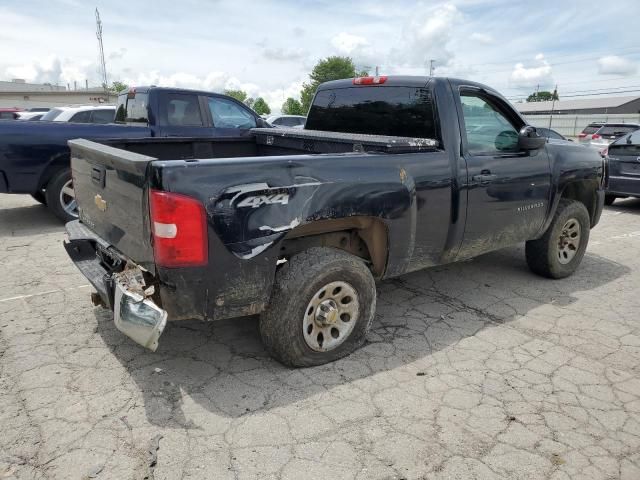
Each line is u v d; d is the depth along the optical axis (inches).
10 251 222.2
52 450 96.5
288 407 112.0
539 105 2674.7
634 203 395.5
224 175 104.3
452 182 146.7
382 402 114.8
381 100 164.6
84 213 142.2
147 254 106.5
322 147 160.7
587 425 109.0
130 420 106.0
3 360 128.3
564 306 175.0
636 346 146.3
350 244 142.2
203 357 132.8
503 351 141.3
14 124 244.4
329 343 129.3
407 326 155.6
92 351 134.0
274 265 113.6
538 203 177.5
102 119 419.8
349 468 94.0
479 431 105.8
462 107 152.8
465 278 201.5
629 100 2427.4
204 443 99.6
